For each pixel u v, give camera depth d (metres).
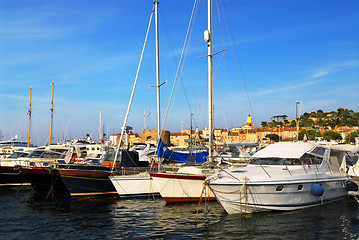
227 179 13.50
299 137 101.94
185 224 13.06
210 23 18.61
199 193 16.81
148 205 16.83
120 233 12.16
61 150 26.58
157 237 11.59
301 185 14.17
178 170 18.08
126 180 18.75
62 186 22.80
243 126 161.00
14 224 13.59
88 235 12.00
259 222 12.77
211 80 18.27
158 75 22.55
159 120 22.12
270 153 16.59
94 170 19.92
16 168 24.22
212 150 17.72
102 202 17.89
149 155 25.19
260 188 13.37
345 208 14.80
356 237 11.15
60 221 14.02
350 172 18.17
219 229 12.16
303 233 11.58
